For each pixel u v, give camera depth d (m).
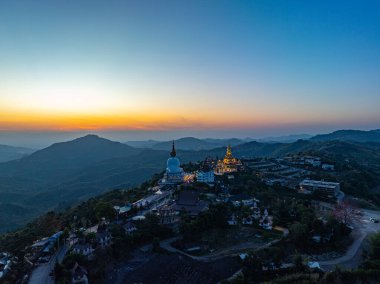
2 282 151.88
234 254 185.25
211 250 192.25
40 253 177.25
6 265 168.38
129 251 179.38
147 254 178.50
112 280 153.00
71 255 157.50
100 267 159.38
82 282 145.25
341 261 196.38
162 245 191.38
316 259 197.50
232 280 160.88
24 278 152.00
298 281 165.62
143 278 156.75
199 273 165.75
